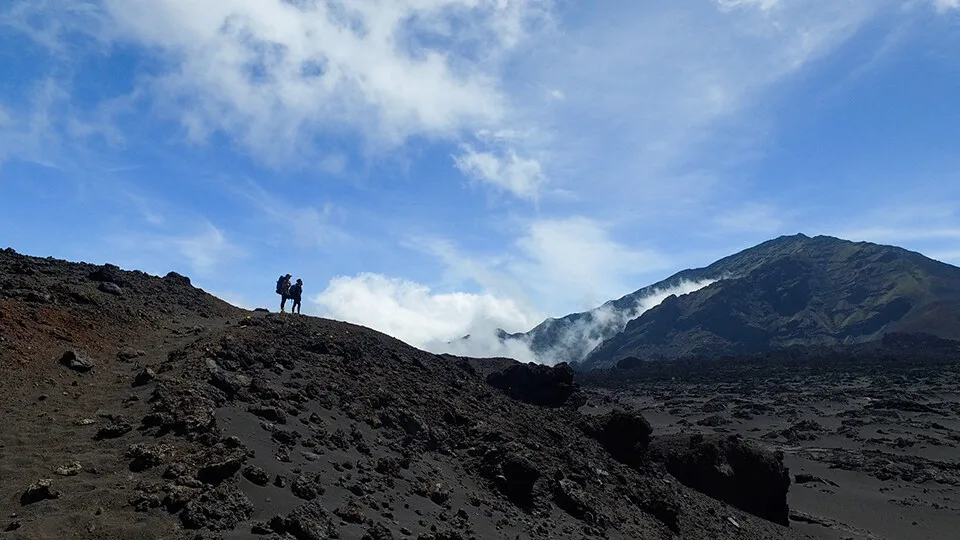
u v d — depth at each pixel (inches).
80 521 409.1
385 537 505.4
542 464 893.8
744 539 1084.5
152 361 777.6
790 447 2240.4
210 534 420.2
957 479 1771.7
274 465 557.6
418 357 1197.1
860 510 1544.0
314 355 928.9
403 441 788.0
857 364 4207.7
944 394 2997.0
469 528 617.0
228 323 1119.0
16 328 737.0
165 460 497.4
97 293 999.6
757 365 4525.1
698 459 1321.4
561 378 1414.9
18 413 565.3
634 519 910.4
